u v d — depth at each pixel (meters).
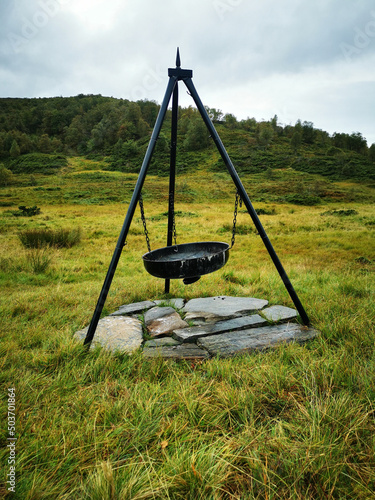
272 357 2.14
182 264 2.30
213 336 2.61
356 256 9.04
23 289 5.02
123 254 9.75
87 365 2.05
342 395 1.63
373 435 1.35
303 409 1.52
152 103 146.62
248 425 1.49
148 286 4.33
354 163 87.75
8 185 65.50
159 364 2.07
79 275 6.60
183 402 1.63
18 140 119.12
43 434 1.43
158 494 1.12
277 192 51.53
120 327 2.88
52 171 86.88
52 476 1.22
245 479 1.21
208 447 1.37
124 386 1.80
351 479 1.20
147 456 1.25
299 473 1.17
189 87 2.60
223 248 2.81
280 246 11.35
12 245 10.43
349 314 2.82
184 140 109.75
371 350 2.13
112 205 35.19
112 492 1.08
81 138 129.62
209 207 34.06
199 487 1.14
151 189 49.91
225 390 1.73
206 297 3.80
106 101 176.12
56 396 1.74
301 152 101.38
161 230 15.52
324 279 4.82
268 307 3.32
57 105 178.25
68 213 25.67
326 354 2.10
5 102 190.25
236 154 95.81
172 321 2.96
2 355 2.19
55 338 2.49
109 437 1.41
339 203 42.16
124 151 102.19
